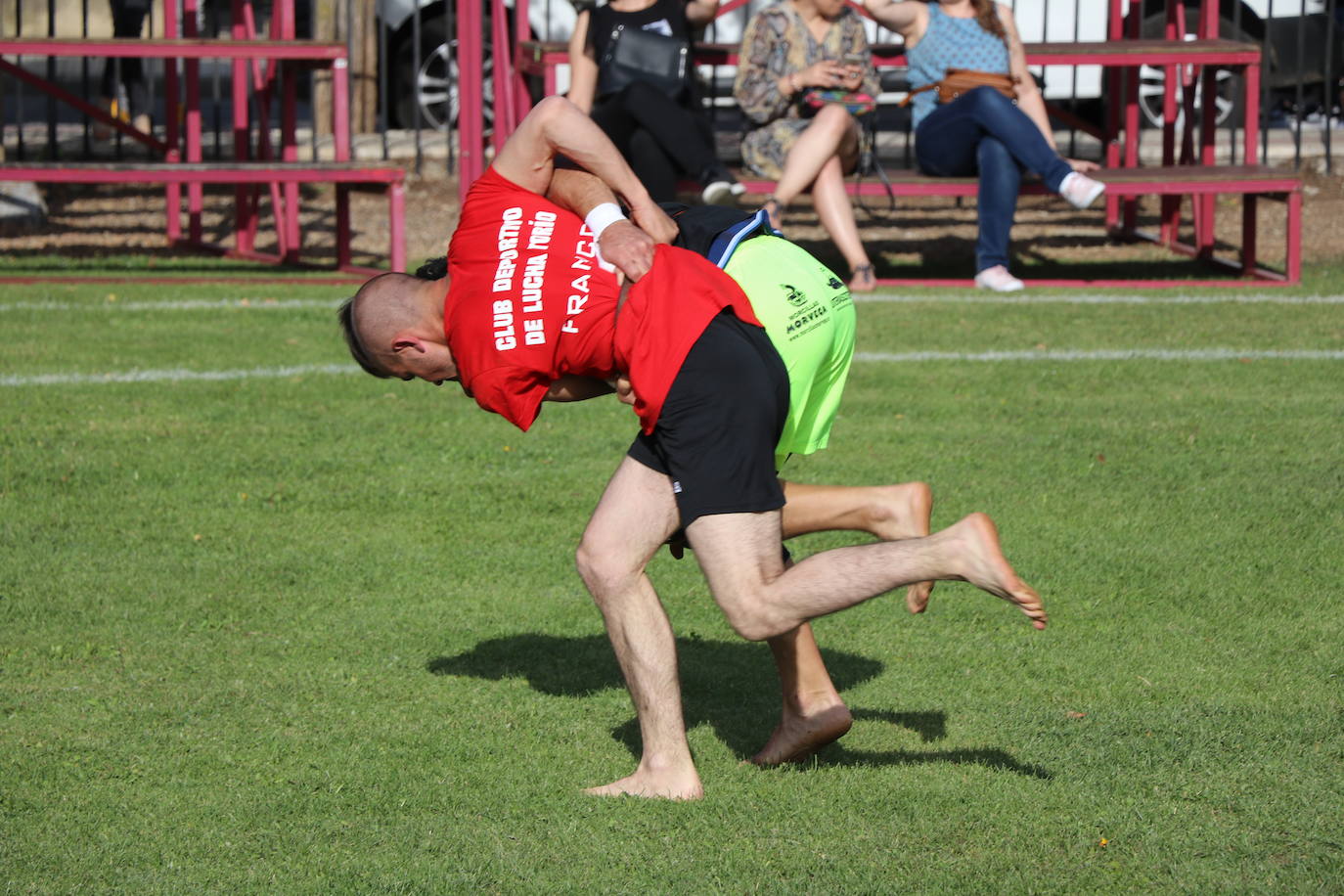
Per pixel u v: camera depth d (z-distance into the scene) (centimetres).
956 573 766
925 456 1579
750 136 2559
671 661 864
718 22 3400
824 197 2541
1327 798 857
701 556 812
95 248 2991
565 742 949
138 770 899
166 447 1602
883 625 1149
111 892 761
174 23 2942
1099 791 870
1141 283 2623
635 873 780
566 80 3372
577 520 1391
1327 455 1583
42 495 1435
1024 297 2492
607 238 849
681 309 823
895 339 2161
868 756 929
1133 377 1934
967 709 996
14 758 913
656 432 826
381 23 3133
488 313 855
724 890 762
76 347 2073
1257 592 1206
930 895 755
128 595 1195
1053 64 2644
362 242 3092
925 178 2606
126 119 3616
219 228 3209
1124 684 1034
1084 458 1575
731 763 921
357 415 1748
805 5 2523
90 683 1030
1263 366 1991
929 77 2595
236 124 2925
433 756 924
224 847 807
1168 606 1179
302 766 908
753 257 875
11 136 3662
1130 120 3025
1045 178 2502
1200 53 2661
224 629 1132
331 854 800
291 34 2856
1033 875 774
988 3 2573
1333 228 3153
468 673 1059
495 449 1614
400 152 3509
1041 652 1090
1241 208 3275
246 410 1761
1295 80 3553
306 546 1315
